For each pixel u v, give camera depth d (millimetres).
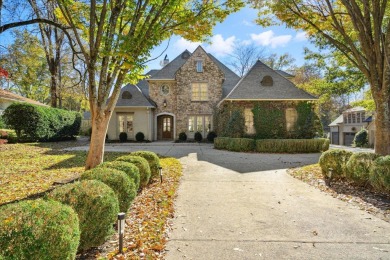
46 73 26234
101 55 6441
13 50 14508
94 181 3457
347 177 6961
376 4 7465
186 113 23203
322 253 3314
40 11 8727
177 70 23344
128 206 4262
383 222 4340
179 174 8375
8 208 2326
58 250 2217
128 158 6281
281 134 16984
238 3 7641
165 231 3986
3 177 7598
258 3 8492
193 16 7469
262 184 7160
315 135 16703
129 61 6449
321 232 3955
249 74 18438
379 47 7738
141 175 6188
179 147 18031
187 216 4668
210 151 15461
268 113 17078
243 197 5898
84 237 3074
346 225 4227
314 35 10953
